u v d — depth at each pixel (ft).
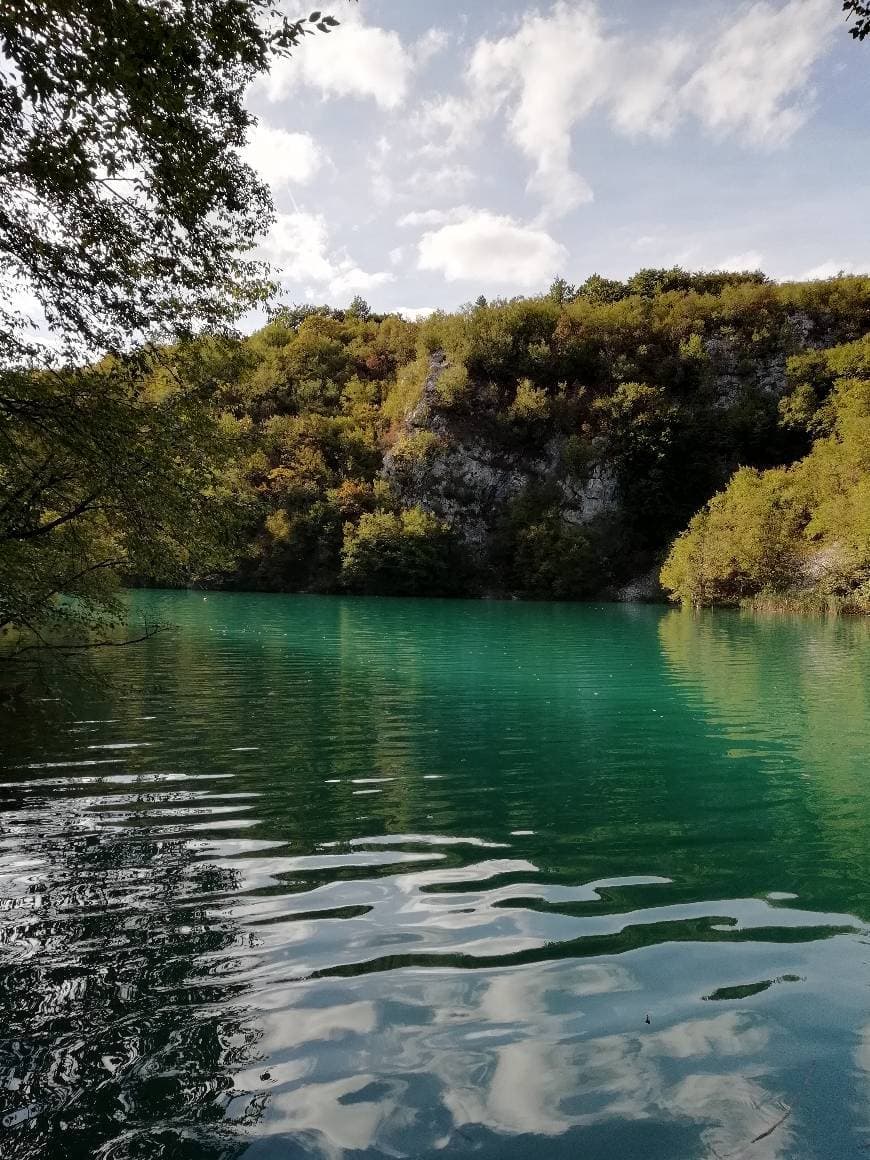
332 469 224.74
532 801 24.08
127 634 76.48
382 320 331.36
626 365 210.38
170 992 12.25
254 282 29.68
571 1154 8.68
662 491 190.39
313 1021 11.44
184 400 30.17
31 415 25.73
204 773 26.73
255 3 19.67
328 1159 8.57
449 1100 9.63
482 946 14.02
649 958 13.56
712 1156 8.63
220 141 24.02
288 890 16.65
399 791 24.99
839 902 16.29
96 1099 9.61
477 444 209.15
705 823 21.98
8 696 40.45
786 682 50.67
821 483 127.75
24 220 24.21
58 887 16.63
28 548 30.89
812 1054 10.64
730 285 278.46
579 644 75.31
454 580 196.95
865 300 221.05
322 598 173.37
